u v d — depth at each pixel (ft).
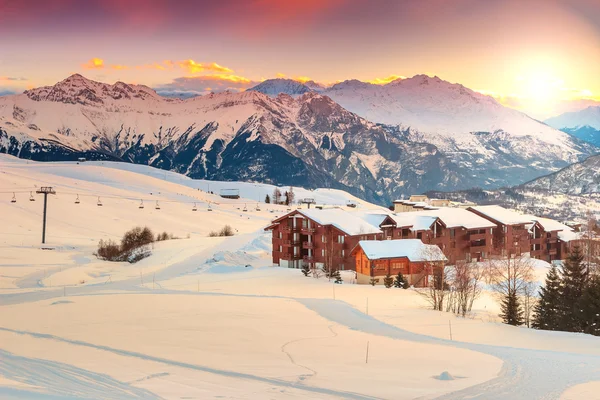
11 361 109.50
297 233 391.65
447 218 449.48
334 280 331.16
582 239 435.53
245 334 160.97
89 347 135.44
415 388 103.40
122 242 490.49
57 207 653.30
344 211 404.36
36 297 265.75
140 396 87.35
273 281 320.91
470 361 130.72
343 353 138.00
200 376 105.60
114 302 230.89
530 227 472.44
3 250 440.86
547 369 122.01
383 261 327.26
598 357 137.18
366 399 94.79
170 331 163.02
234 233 631.15
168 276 358.02
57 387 89.40
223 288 297.33
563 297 247.91
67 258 439.22
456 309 245.04
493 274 323.78
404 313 219.20
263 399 90.38
